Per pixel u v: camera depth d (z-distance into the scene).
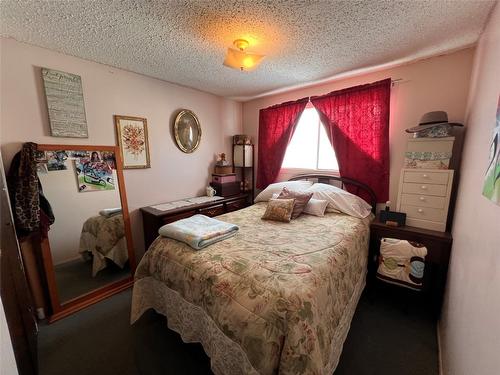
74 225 2.05
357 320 1.80
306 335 0.94
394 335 1.65
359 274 1.82
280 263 1.31
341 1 1.31
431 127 1.89
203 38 1.73
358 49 1.91
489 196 0.88
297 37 1.71
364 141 2.49
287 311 0.97
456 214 1.75
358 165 2.57
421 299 1.97
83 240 2.12
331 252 1.47
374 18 1.47
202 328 1.29
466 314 1.06
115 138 2.32
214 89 3.03
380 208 2.50
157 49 1.90
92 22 1.50
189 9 1.38
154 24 1.54
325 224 2.04
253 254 1.43
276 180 3.37
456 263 1.48
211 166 3.36
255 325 1.00
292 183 2.88
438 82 2.07
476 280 0.98
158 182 2.74
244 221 2.19
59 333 1.70
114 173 2.30
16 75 1.72
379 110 2.35
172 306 1.50
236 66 1.71
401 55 2.03
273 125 3.26
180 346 1.57
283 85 2.86
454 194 1.96
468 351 0.96
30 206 1.71
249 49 1.90
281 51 1.94
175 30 1.61
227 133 3.54
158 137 2.69
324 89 2.81
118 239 2.37
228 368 1.10
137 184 2.55
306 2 1.32
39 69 1.82
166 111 2.74
